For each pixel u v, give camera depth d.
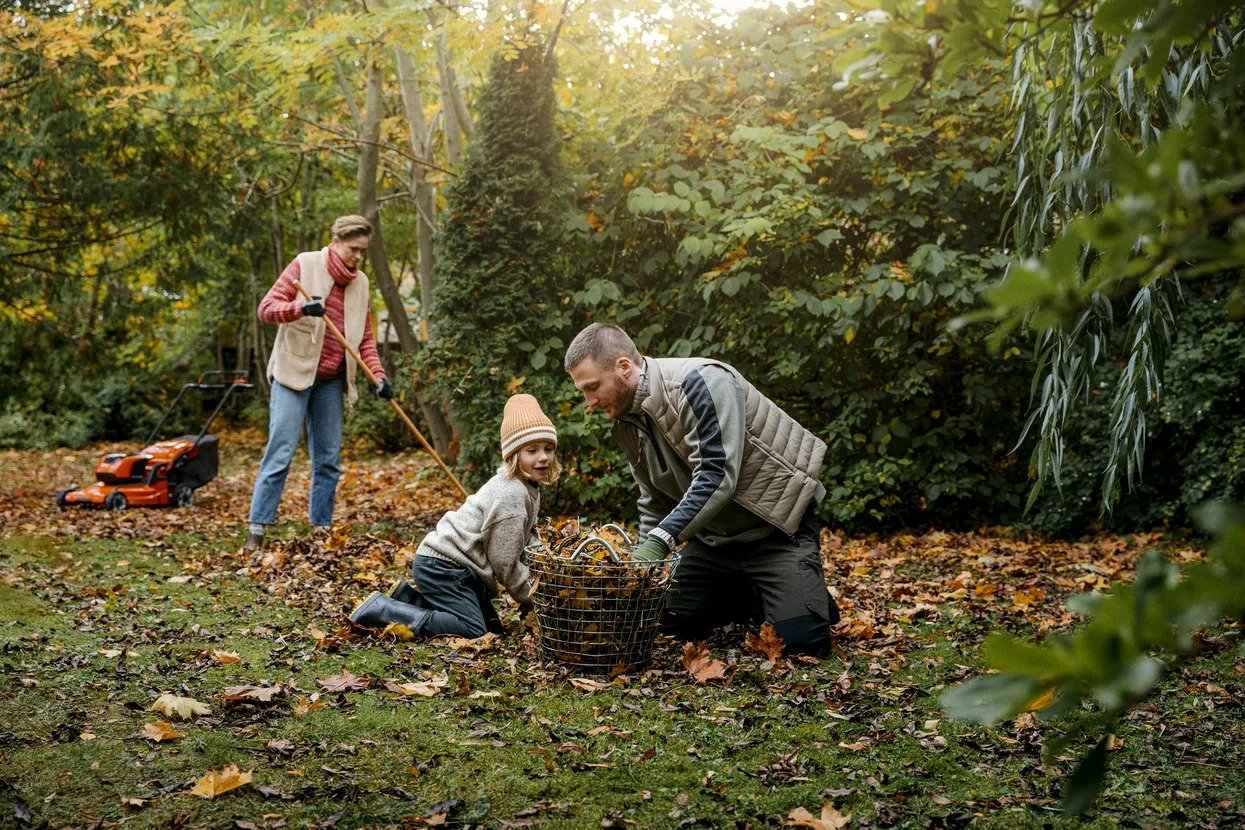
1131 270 0.70
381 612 3.57
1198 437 6.06
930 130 6.25
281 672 3.07
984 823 2.05
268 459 5.44
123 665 3.07
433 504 7.57
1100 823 2.05
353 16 6.80
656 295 6.89
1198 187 0.67
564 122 7.40
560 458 6.58
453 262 6.89
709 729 2.61
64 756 2.29
